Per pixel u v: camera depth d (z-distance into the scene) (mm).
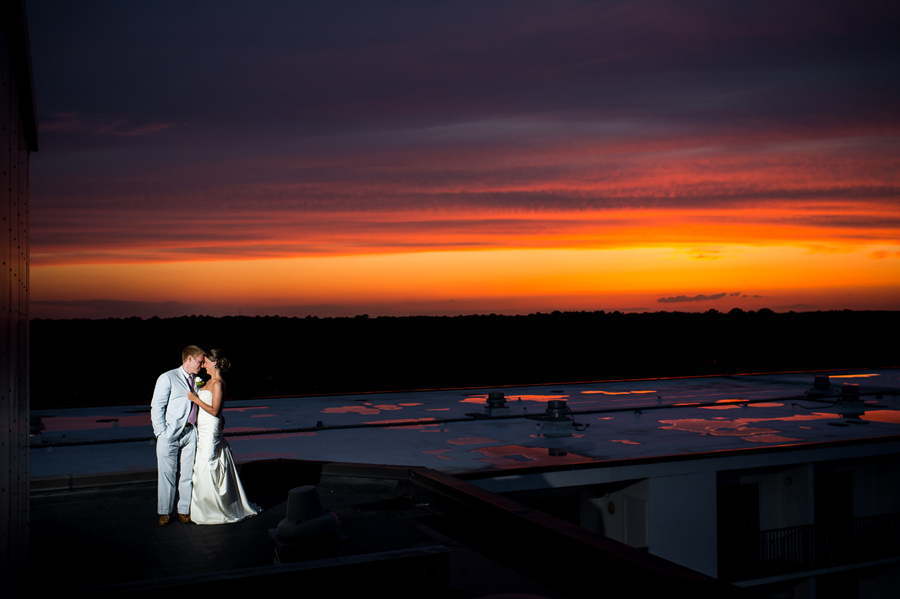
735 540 15602
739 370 72250
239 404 24094
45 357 69562
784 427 18000
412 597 5852
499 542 7551
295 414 20969
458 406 22812
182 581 5148
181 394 8508
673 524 13742
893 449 16047
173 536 7957
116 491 10117
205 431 8477
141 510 9094
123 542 7727
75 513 8953
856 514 17438
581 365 80250
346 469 11016
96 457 13805
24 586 6156
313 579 5480
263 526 8352
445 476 10141
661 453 14398
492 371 78125
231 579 5223
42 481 10125
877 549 16109
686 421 19156
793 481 15711
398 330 82875
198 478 8484
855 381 31047
